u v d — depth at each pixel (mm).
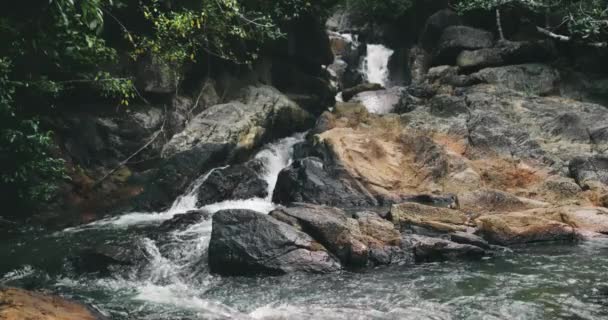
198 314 6945
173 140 14484
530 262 8469
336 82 23469
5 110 9766
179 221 10977
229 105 16047
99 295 7805
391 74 24703
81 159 13289
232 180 13570
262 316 6734
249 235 8664
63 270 8922
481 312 6594
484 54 18922
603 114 14422
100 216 12625
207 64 16891
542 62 18391
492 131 13781
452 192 12414
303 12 19391
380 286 7680
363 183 12773
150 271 8719
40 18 9078
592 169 12273
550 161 12930
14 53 10398
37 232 11461
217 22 14312
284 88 20484
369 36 27531
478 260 8711
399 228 9859
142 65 14406
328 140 13766
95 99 13977
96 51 10656
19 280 8516
